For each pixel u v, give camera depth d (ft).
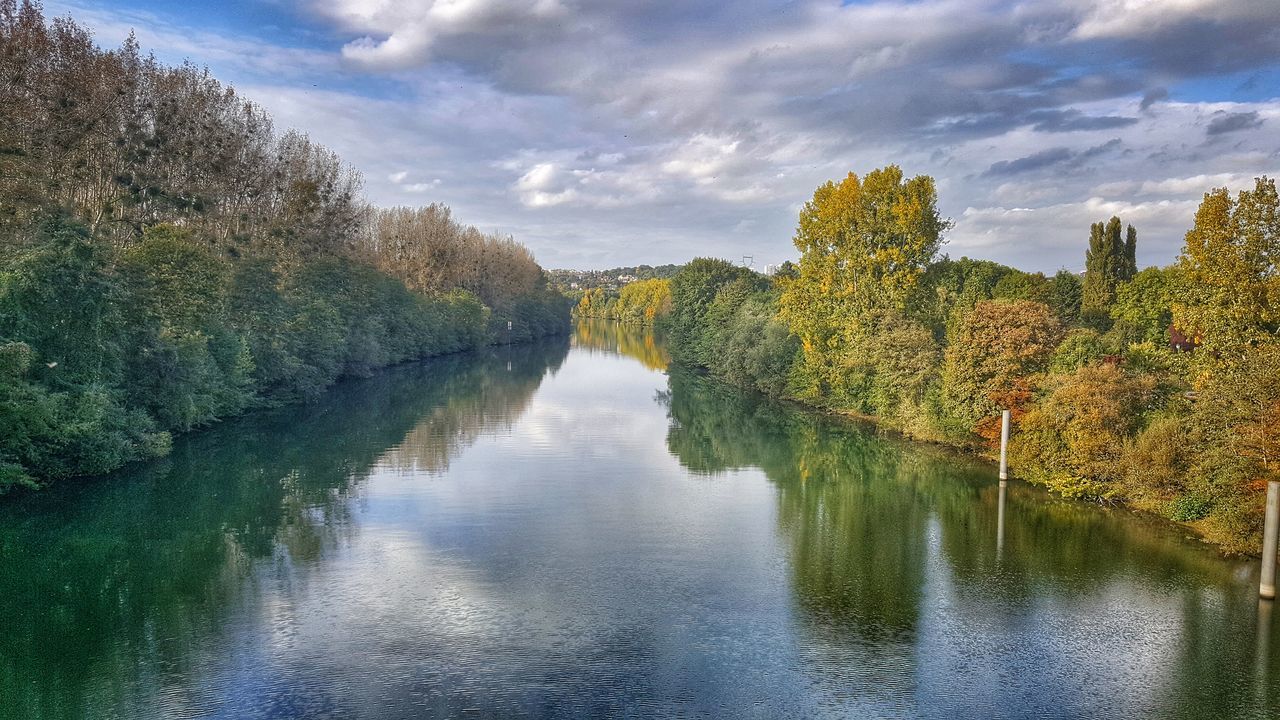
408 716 42.57
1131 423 90.17
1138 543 74.64
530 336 450.71
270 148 201.77
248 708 43.27
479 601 58.90
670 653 50.57
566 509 86.12
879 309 159.63
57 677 46.75
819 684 46.78
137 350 110.83
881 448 127.95
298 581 62.90
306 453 116.37
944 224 163.63
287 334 173.06
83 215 137.39
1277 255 84.28
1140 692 46.34
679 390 215.31
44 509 83.05
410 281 330.54
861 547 73.26
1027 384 110.22
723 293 276.00
